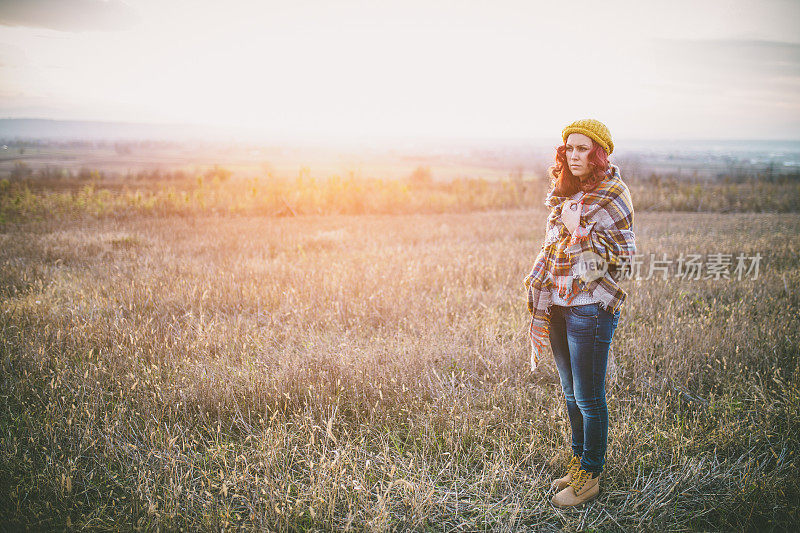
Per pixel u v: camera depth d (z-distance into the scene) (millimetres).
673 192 22812
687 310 4668
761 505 2215
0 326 4090
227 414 2951
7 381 3162
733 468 2436
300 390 3111
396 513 2223
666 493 2287
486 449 2678
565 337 2238
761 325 4035
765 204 20891
